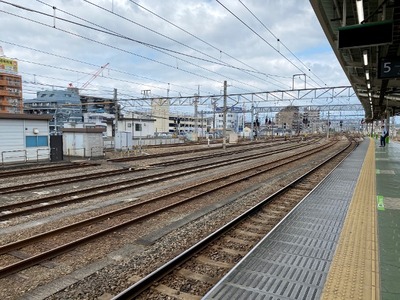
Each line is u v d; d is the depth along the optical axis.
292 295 4.50
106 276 5.61
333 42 12.50
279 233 7.16
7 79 57.62
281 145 52.03
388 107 39.19
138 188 13.98
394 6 8.94
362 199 10.05
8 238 7.62
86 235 7.82
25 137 23.12
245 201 11.39
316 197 10.87
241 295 4.50
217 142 59.66
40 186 13.99
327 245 6.43
